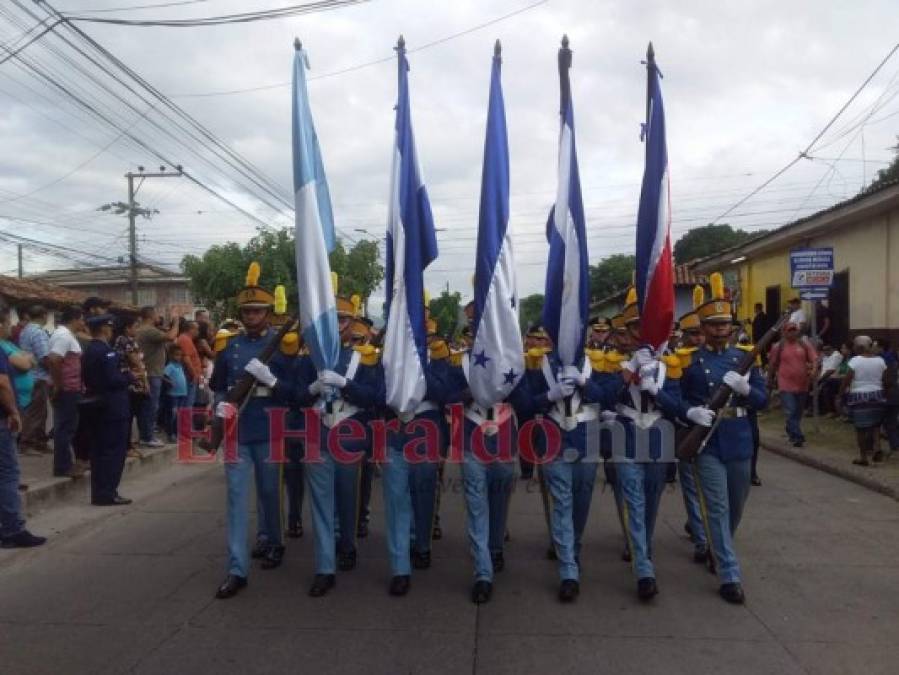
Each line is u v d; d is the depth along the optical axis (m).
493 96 5.62
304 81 5.79
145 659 4.49
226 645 4.68
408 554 5.64
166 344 11.09
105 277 43.00
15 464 6.62
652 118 5.60
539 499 8.51
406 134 5.80
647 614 5.13
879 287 14.13
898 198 12.84
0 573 6.07
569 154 5.70
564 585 5.39
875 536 6.99
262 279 23.03
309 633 4.86
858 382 10.01
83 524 7.41
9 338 9.95
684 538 6.97
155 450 10.56
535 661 4.43
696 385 5.60
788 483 9.39
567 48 5.80
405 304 5.57
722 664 4.37
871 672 4.27
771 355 12.16
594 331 10.13
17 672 4.34
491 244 5.46
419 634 4.82
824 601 5.35
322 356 5.52
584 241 5.60
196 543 6.91
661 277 5.48
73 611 5.25
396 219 5.80
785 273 18.38
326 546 5.64
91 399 8.11
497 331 5.38
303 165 5.64
